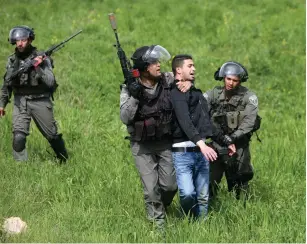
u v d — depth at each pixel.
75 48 43.94
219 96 20.88
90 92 37.16
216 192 21.95
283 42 48.59
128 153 27.84
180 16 53.84
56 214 20.72
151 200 19.56
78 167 24.98
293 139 32.94
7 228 18.95
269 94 39.56
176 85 19.03
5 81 24.91
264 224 20.00
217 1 60.69
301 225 20.42
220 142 20.62
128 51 45.03
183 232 18.86
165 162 19.50
